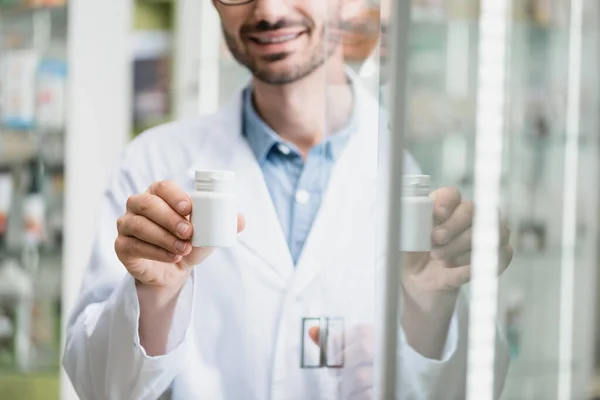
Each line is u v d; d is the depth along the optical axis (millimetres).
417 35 622
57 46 2842
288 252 1081
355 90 913
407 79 624
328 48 927
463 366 634
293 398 981
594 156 577
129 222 942
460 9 620
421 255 635
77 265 2799
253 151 1152
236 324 1074
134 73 3172
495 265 620
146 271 979
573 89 587
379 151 654
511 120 613
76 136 2797
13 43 2842
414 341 641
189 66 2170
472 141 624
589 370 576
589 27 579
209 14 2111
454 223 630
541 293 604
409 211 631
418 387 644
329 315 945
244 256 1086
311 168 1095
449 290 636
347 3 898
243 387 1062
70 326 1183
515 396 613
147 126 3168
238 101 1222
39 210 2830
